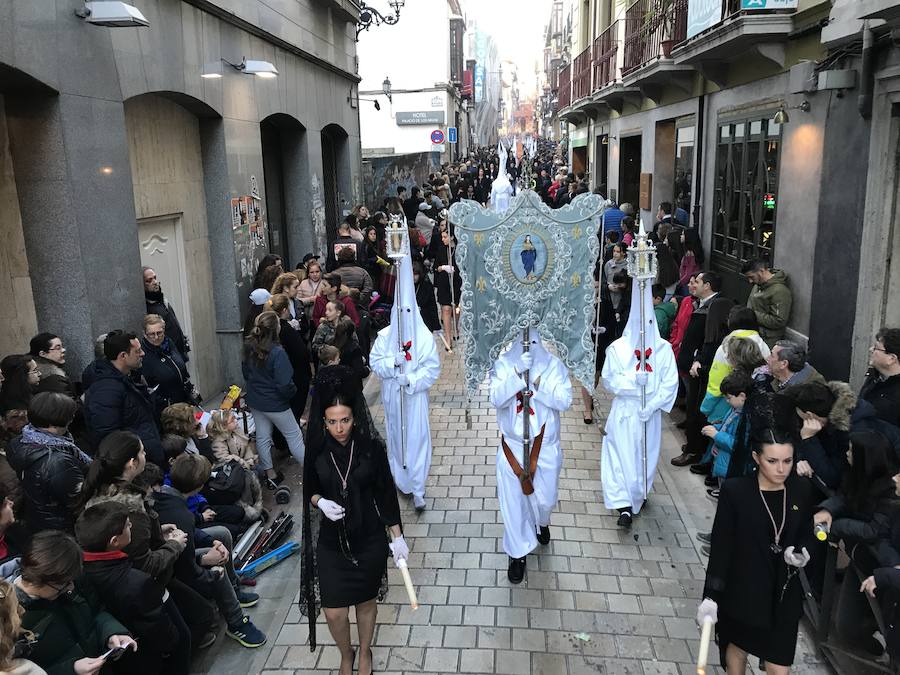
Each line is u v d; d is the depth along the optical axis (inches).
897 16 220.8
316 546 152.6
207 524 205.5
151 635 139.3
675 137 545.0
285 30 448.5
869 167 254.4
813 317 301.6
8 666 104.1
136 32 264.1
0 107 216.8
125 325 252.4
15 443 164.7
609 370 224.7
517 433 196.1
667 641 173.3
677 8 462.3
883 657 148.6
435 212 655.8
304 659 170.6
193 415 214.4
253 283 388.5
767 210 356.8
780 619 131.8
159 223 313.9
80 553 121.8
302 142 506.0
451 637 175.8
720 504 133.9
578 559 209.2
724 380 195.5
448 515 235.9
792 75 314.3
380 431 302.0
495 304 203.2
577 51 1034.1
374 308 427.2
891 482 144.9
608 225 535.8
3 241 225.0
